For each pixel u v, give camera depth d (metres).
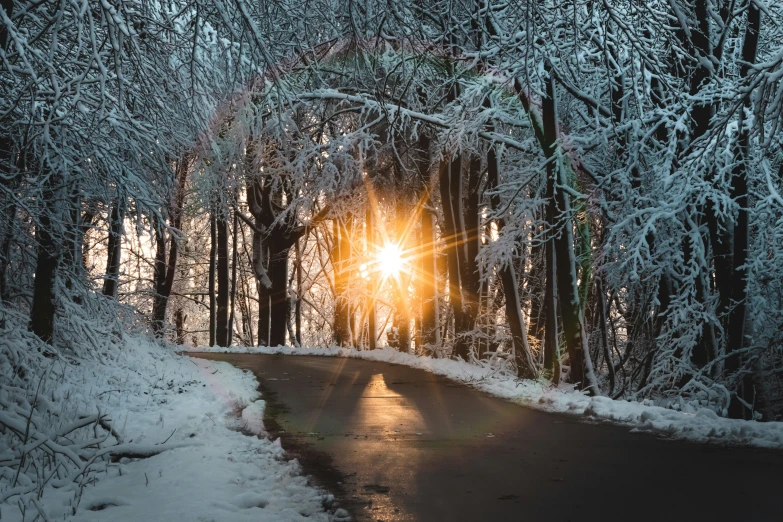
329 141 28.23
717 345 16.25
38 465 8.14
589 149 19.06
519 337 20.69
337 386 18.03
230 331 50.62
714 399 15.11
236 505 6.75
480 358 27.14
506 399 15.51
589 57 17.92
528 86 11.65
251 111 26.38
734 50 17.59
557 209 17.53
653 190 16.05
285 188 36.69
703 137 14.09
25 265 15.70
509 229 20.70
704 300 15.98
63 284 15.87
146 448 9.02
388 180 34.38
